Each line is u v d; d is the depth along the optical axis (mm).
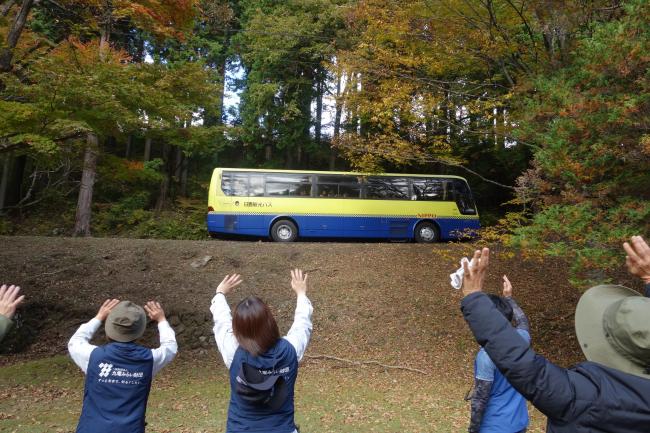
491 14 10820
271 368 2678
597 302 1886
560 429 1736
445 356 11430
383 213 20000
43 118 8578
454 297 13656
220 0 26250
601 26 6996
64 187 27469
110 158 11188
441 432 6809
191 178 30469
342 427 6887
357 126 22719
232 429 2682
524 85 9070
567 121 6500
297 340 3039
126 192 28094
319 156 30000
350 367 10906
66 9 10688
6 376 9180
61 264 13922
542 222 6883
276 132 28234
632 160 6121
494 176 26109
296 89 26359
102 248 15031
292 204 19547
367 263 15414
